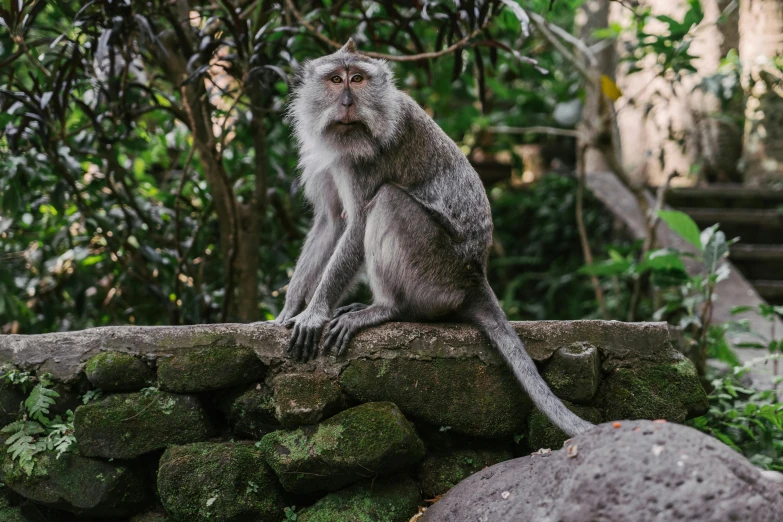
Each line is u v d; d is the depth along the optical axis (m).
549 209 10.17
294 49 5.68
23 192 5.48
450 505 3.37
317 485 3.59
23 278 6.35
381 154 4.04
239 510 3.55
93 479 3.59
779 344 5.28
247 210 5.63
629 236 8.48
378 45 5.84
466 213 4.09
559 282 9.10
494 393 3.66
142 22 4.68
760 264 8.29
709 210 8.77
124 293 6.48
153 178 6.86
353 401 3.66
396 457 3.46
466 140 11.65
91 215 5.43
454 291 3.90
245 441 3.73
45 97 4.65
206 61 4.93
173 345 3.64
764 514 2.52
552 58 10.56
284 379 3.59
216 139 5.20
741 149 10.02
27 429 3.66
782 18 9.23
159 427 3.62
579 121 10.47
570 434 3.30
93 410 3.60
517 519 2.95
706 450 2.70
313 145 4.15
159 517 3.69
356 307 4.02
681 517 2.52
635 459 2.69
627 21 10.04
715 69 9.45
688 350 5.30
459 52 5.04
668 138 8.25
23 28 4.68
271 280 6.42
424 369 3.64
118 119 5.29
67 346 3.69
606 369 3.73
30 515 3.77
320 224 4.43
